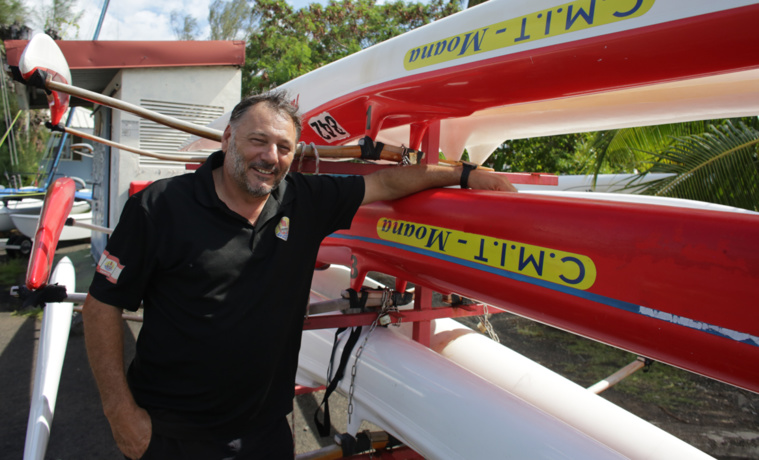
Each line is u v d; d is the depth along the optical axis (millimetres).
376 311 1957
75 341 3818
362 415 1892
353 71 2059
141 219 1190
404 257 1712
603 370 3496
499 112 2201
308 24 15062
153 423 1275
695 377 3371
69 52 4895
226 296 1244
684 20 1113
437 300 5133
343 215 1508
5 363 3428
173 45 5238
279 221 1325
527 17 1439
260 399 1354
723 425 2748
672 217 1065
